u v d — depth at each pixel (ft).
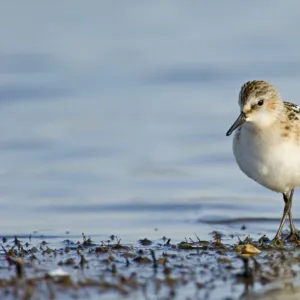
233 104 68.13
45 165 55.88
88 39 87.04
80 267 33.60
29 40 86.28
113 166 55.57
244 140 39.34
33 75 76.38
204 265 33.65
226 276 31.78
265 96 38.88
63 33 88.58
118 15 93.45
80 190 50.62
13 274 32.42
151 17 93.20
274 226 43.62
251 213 46.06
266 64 78.43
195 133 61.77
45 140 60.85
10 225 43.52
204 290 29.94
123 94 71.87
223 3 96.22
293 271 32.58
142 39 87.40
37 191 50.52
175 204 47.75
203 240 39.86
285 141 38.50
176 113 66.59
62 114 66.95
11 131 62.80
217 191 50.26
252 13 93.81
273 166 38.68
